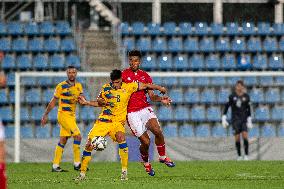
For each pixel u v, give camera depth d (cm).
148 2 9662
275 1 9706
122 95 3959
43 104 7669
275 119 7769
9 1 9456
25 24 8850
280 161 6450
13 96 8006
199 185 3688
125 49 8706
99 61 8619
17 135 6669
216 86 7844
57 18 9550
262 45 9088
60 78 7769
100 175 4662
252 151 6919
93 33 9062
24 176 4631
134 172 4978
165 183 3797
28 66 8488
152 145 6625
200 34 9031
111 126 3978
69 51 8688
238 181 4038
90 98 7400
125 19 9725
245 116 6744
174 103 7738
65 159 6688
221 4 9594
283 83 7912
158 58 8775
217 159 6862
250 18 9906
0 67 8438
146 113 4138
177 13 9788
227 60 8888
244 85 7244
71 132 5238
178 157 6812
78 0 9306
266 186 3672
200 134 7738
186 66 8738
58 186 3597
